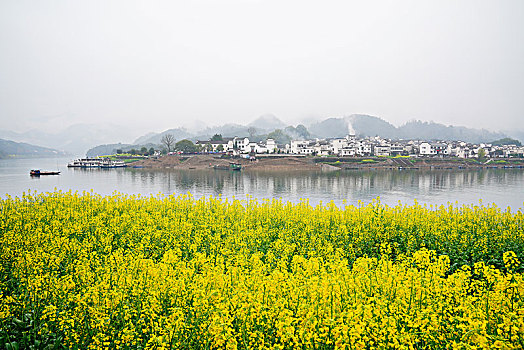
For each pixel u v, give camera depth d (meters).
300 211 22.95
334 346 7.17
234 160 147.12
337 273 10.16
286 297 8.75
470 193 62.75
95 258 13.14
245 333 7.73
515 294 8.56
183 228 18.31
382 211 21.38
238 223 20.75
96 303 8.97
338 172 118.56
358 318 7.25
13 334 9.03
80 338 8.49
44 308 9.44
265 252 16.44
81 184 81.94
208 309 8.25
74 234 18.16
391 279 9.22
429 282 9.01
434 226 18.34
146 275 10.35
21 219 19.97
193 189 71.12
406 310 7.99
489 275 9.27
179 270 10.41
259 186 76.19
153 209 25.34
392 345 6.91
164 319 8.20
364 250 17.16
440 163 144.62
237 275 10.20
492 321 7.72
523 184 77.31
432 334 7.38
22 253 12.59
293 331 7.18
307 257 15.69
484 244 16.06
